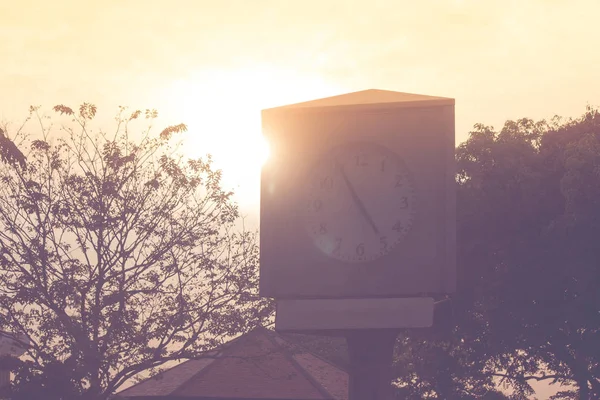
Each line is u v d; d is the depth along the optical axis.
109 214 28.64
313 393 39.28
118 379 27.12
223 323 28.11
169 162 29.75
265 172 14.56
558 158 36.25
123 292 27.38
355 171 14.30
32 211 28.39
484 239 36.66
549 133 37.97
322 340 28.55
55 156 29.39
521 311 37.34
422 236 14.02
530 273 35.97
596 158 33.41
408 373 42.31
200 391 39.16
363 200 14.23
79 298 26.95
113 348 26.98
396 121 14.23
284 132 14.55
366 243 14.16
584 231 33.75
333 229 14.29
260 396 39.12
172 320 27.78
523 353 41.81
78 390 25.83
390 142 14.21
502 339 38.84
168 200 29.73
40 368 25.78
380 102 14.33
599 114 37.41
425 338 40.59
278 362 40.69
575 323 36.88
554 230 34.81
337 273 14.21
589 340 36.56
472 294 37.34
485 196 36.94
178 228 29.47
